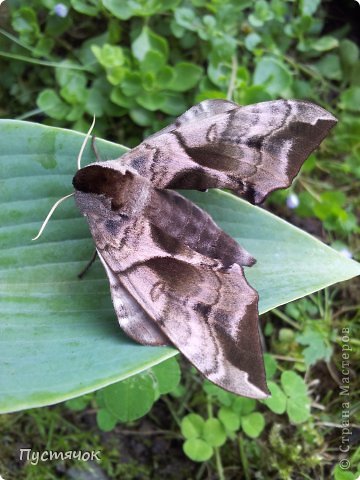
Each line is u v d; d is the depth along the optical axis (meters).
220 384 0.08
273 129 0.09
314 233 0.14
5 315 0.09
